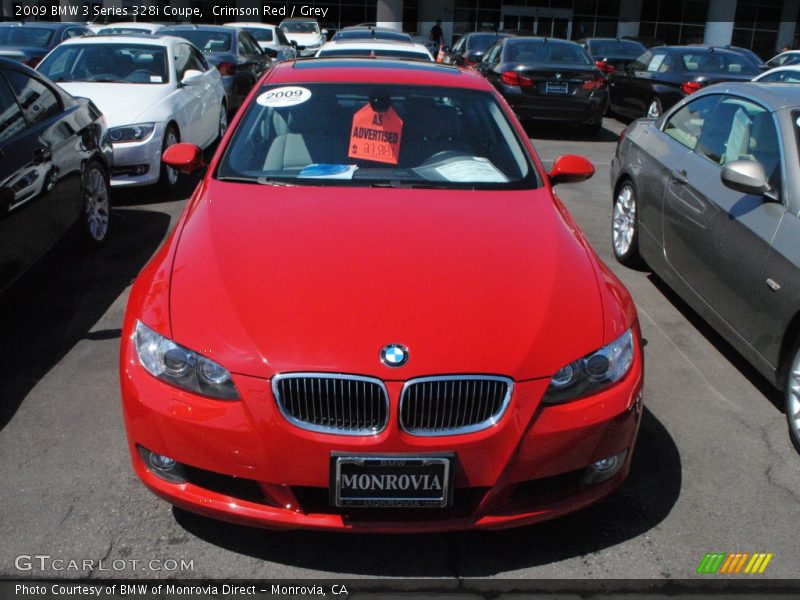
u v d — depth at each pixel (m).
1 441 3.32
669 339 4.55
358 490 2.42
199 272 2.76
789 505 3.06
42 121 4.90
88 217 5.52
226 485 2.57
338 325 2.50
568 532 2.88
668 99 11.98
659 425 3.61
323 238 2.96
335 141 3.71
